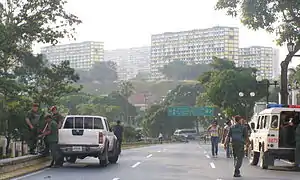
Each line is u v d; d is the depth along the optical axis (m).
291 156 19.44
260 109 37.62
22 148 28.88
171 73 147.75
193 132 109.19
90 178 15.33
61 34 34.16
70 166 19.72
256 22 35.16
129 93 121.31
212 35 143.88
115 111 97.00
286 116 20.11
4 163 15.31
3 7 32.75
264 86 60.16
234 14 35.88
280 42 35.84
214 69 68.44
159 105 115.50
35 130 19.66
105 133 19.61
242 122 16.91
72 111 92.88
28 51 37.81
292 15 34.16
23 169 16.97
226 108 61.69
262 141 20.14
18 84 36.31
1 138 33.72
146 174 16.78
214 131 27.66
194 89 116.44
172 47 156.38
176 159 24.69
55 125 19.02
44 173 16.77
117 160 23.28
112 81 144.50
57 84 43.25
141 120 124.88
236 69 66.69
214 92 61.03
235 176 16.39
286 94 34.25
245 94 60.00
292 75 53.59
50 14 33.47
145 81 149.25
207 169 19.03
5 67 34.53
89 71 145.00
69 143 18.92
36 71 42.59
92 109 93.06
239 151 16.42
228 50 139.75
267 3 34.38
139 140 77.00
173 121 110.75
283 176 16.89
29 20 32.69
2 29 30.20
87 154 19.03
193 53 149.50
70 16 34.25
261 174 17.48
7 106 31.64
